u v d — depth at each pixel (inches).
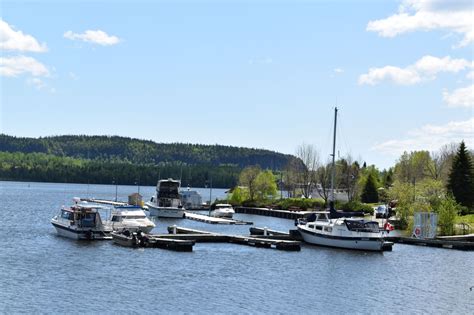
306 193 5821.9
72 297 1519.4
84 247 2348.7
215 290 1642.5
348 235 2491.4
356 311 1476.4
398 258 2338.8
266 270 1974.7
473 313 1492.4
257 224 3961.6
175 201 4170.8
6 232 2871.6
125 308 1428.4
